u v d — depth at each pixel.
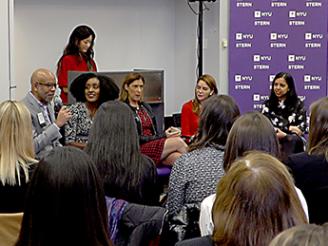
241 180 1.39
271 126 2.29
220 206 1.41
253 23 6.26
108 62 8.14
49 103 4.30
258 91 6.33
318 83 6.30
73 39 6.39
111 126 2.47
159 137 4.41
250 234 1.37
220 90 6.42
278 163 1.47
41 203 1.52
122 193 2.42
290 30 6.25
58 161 1.54
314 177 2.62
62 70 6.31
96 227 1.56
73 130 4.38
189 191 2.68
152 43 8.44
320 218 2.62
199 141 2.78
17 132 2.38
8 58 5.90
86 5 7.91
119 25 8.18
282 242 0.91
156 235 2.25
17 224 2.25
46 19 7.68
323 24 6.24
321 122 2.64
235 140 2.25
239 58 6.31
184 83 8.38
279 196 1.38
